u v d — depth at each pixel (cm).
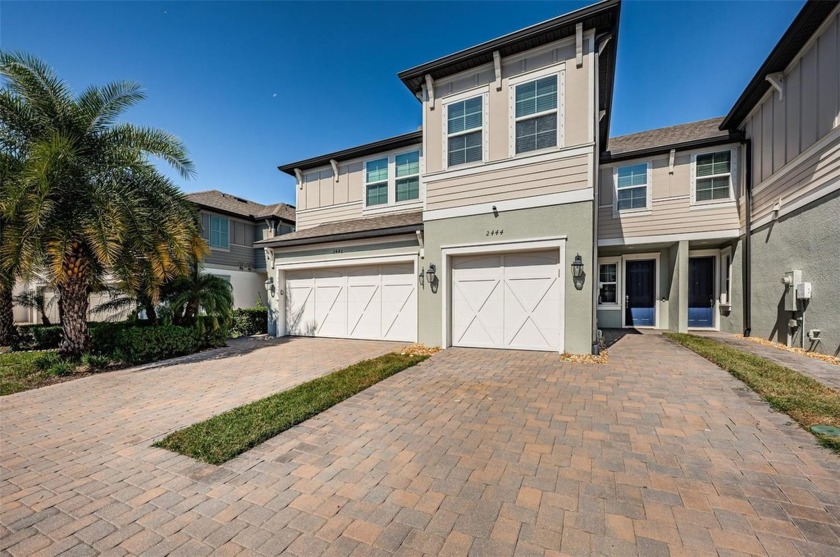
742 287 1041
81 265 799
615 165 1209
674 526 240
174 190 876
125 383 658
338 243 1130
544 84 796
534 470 317
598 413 445
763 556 211
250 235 2130
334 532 243
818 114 736
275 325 1276
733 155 1074
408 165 1210
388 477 312
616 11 698
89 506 280
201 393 587
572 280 767
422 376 637
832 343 707
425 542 231
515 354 797
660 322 1273
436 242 905
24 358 852
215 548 231
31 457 367
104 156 796
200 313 1105
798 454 329
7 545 236
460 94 884
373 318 1107
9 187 677
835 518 242
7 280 841
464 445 369
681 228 1133
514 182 821
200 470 331
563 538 231
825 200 718
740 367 610
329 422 438
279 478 314
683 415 429
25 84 736
